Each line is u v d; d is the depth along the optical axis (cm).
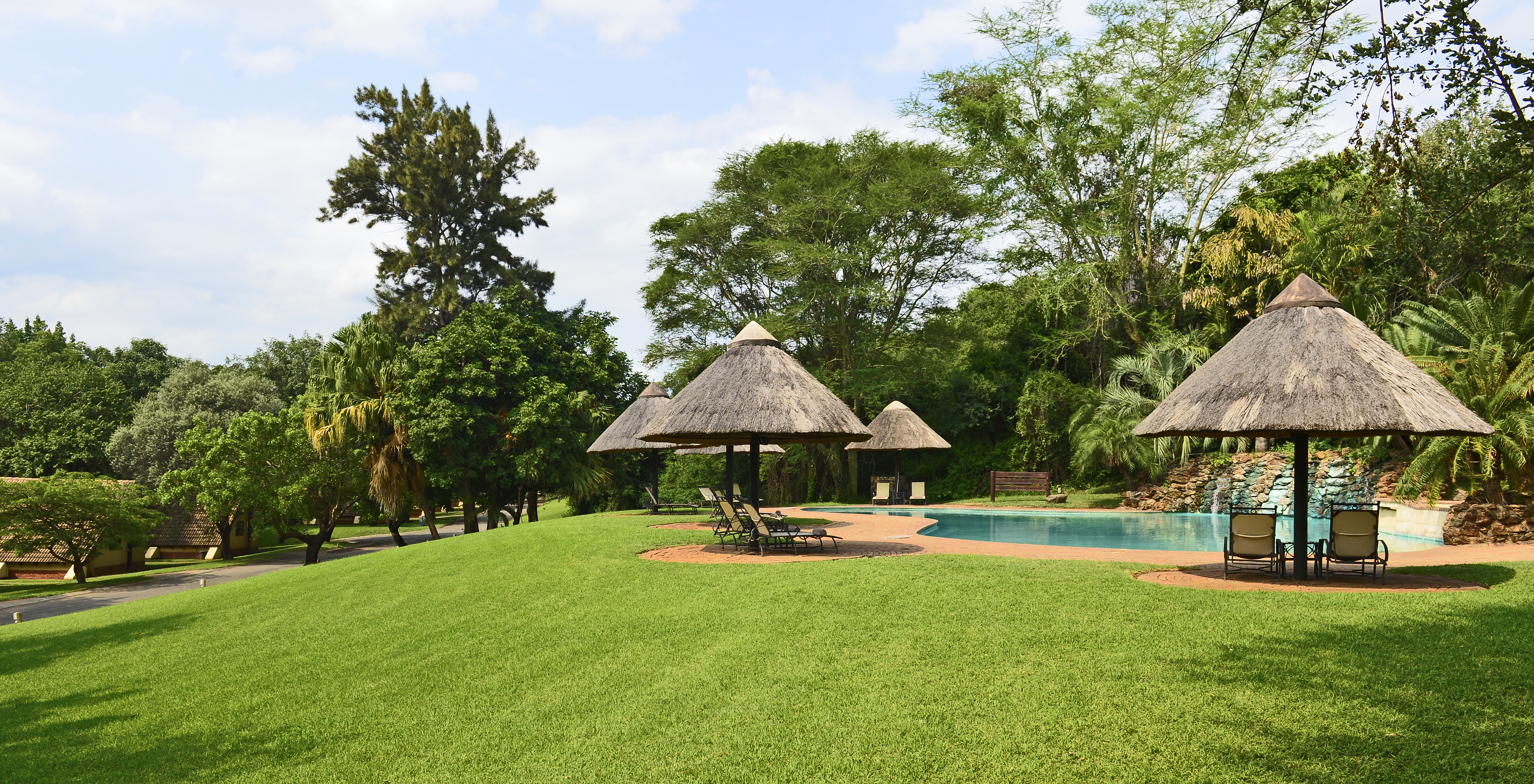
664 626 903
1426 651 668
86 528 3756
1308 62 662
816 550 1493
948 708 610
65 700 902
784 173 3931
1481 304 1812
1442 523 1595
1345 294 2444
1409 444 2072
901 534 1872
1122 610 856
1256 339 1112
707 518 2328
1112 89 3216
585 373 4006
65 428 5291
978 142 3497
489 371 3606
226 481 3828
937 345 3653
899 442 2888
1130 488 2775
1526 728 517
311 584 1570
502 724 655
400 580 1441
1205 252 2912
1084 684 639
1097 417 2878
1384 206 707
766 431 1445
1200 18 2758
